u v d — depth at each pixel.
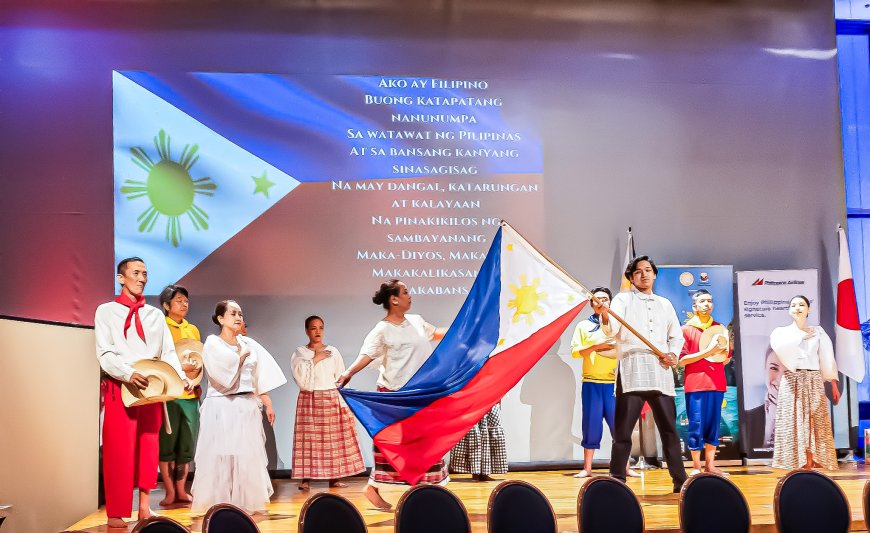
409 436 5.07
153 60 7.61
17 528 5.21
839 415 7.89
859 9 8.62
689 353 7.20
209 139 7.61
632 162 7.98
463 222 7.79
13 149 7.40
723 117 8.10
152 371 5.33
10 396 5.16
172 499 6.37
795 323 7.38
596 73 8.02
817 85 8.23
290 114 7.71
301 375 6.84
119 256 7.43
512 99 7.93
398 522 3.84
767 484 6.59
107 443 5.37
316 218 7.66
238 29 7.73
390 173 7.76
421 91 7.85
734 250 8.02
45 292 7.36
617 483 4.15
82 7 7.58
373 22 7.86
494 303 5.27
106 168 7.49
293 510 5.96
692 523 4.07
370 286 7.67
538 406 7.69
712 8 8.17
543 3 8.02
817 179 8.15
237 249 7.57
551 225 7.86
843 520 4.10
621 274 7.88
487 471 6.86
